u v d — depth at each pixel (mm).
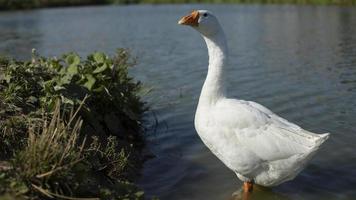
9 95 1924
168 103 3066
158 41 5980
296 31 6473
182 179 1998
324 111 2758
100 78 2420
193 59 4559
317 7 10875
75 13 13602
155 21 9273
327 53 4621
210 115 1794
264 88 3336
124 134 2412
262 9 11203
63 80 2162
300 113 2746
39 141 1561
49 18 11703
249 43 5520
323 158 2133
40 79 2146
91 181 1708
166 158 2230
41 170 1497
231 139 1740
